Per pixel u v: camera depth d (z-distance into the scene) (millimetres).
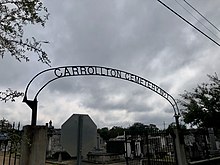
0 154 14312
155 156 13133
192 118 18047
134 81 11320
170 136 12516
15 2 3865
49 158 28609
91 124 4988
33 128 6906
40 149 6766
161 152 12820
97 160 25734
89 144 4801
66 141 4684
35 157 6594
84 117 4961
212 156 15328
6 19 3834
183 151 11383
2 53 3947
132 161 17328
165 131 12594
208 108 17562
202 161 12828
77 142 4703
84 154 4680
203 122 17734
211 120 17375
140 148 19734
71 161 25125
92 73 9914
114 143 30734
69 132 4766
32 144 6656
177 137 11617
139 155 19344
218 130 18703
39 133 6926
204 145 14367
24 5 3865
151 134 12883
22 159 6547
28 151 6598
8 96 3949
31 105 7609
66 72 9234
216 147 18391
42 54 4438
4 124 4016
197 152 14039
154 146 13352
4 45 3926
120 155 27562
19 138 4078
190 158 13094
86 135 4828
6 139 4199
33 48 4301
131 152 20953
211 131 16750
